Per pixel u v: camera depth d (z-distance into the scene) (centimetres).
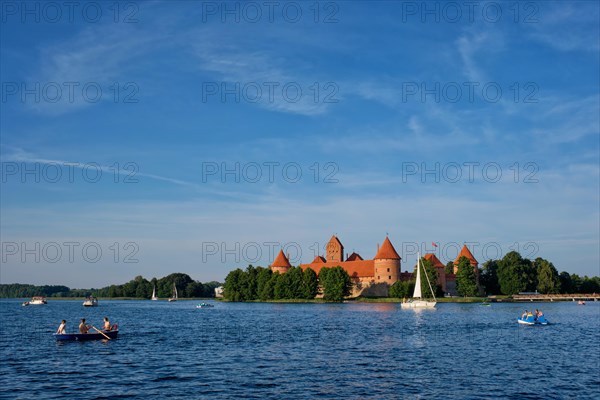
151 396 3409
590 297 19500
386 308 14425
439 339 6450
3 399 3338
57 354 5216
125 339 6588
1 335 7300
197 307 18450
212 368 4384
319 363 4625
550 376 4053
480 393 3491
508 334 7069
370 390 3562
